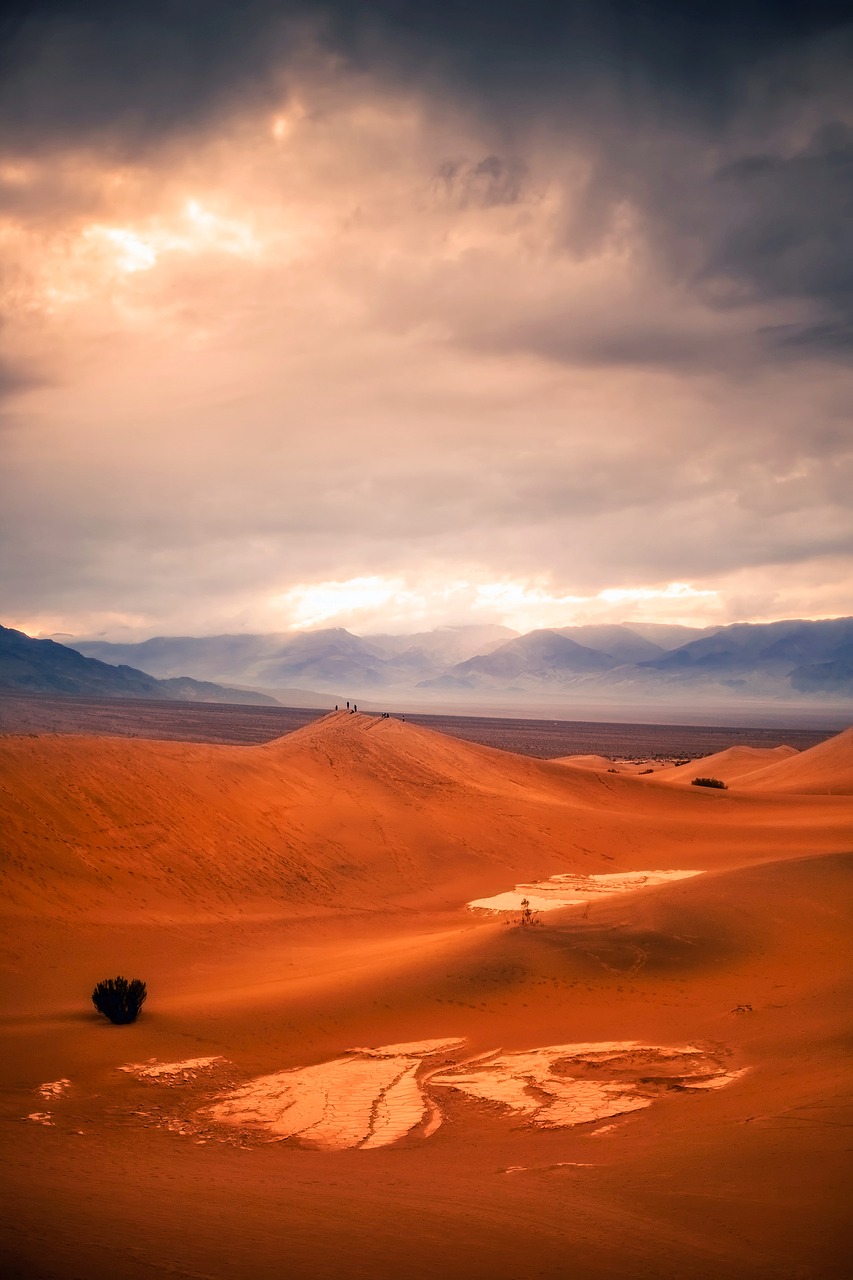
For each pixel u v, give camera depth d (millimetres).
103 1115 14719
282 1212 8953
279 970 26781
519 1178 10766
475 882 43031
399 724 71875
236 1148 13141
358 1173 11234
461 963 23125
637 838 53062
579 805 61500
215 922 32281
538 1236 8141
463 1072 16938
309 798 48656
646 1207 9156
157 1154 12430
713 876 30047
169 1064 17672
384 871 42500
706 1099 14117
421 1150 12922
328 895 38250
